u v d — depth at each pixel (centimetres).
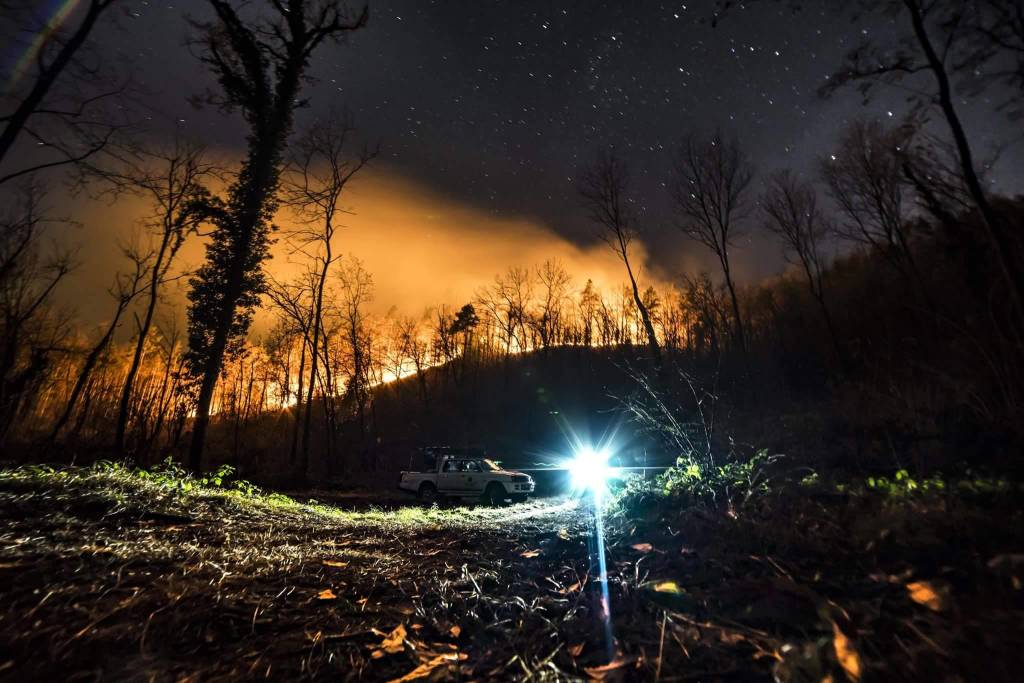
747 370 2245
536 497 1903
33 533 461
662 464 1611
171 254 2084
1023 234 772
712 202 2577
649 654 257
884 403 953
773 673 216
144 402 2847
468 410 4947
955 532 304
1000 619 208
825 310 2408
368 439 4238
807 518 397
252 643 289
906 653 204
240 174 1827
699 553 389
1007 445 523
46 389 2491
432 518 962
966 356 787
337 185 2536
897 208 1884
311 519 847
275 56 1698
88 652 257
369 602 367
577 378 4656
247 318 2161
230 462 2645
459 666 272
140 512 633
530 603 365
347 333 3697
